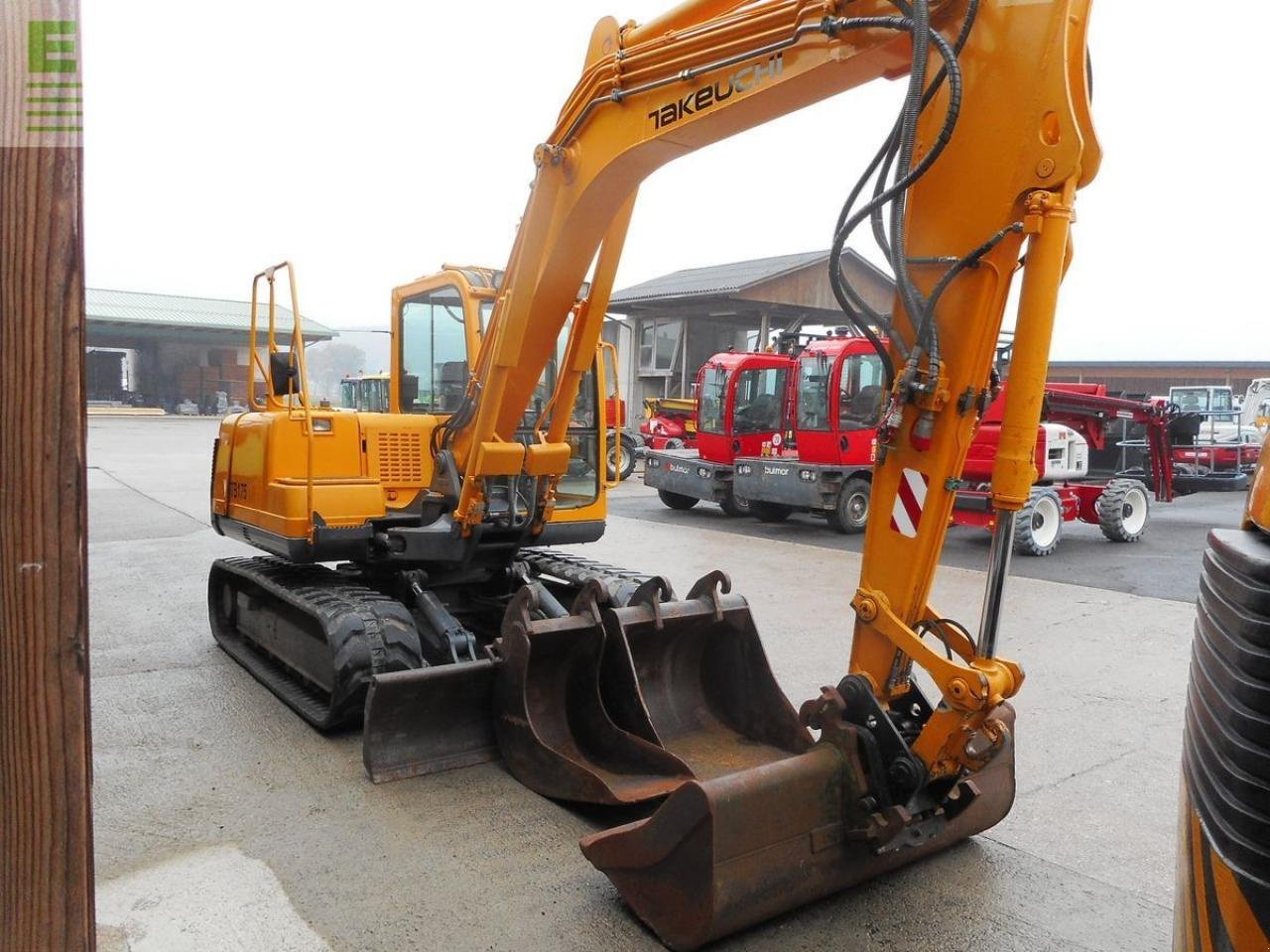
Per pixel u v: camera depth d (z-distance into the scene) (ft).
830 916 9.66
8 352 3.34
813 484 36.96
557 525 17.60
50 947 3.56
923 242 8.79
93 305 132.26
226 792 12.39
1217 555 5.16
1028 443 8.21
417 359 18.53
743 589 26.17
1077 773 13.66
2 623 3.41
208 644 19.88
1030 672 18.57
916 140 8.35
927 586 9.19
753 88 10.00
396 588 17.29
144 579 26.45
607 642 13.00
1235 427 61.11
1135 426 42.65
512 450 14.83
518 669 12.75
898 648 9.23
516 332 14.14
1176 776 13.53
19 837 3.49
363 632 14.07
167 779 12.79
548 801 12.21
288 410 16.46
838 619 22.53
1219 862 4.59
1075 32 7.91
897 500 9.12
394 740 12.80
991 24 8.18
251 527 17.13
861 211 8.56
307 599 15.12
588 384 18.20
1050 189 7.97
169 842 11.03
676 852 8.80
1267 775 4.30
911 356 8.48
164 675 17.53
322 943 9.03
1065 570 29.91
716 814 8.48
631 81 11.54
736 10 10.73
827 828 9.23
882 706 9.32
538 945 9.06
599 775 11.80
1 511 3.38
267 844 11.00
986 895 10.13
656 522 42.22
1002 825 11.91
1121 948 9.18
